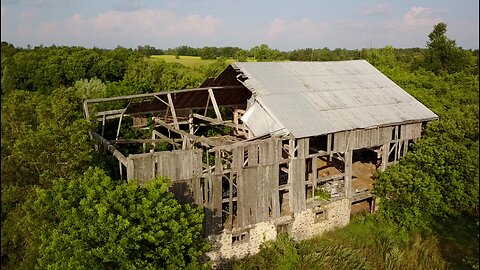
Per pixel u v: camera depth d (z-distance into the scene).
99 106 28.80
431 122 24.61
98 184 14.62
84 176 15.32
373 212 24.00
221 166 18.30
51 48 75.25
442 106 32.47
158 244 13.98
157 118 27.39
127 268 12.89
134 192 14.20
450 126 22.81
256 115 20.95
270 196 19.81
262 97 21.11
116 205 13.52
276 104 20.86
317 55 85.94
